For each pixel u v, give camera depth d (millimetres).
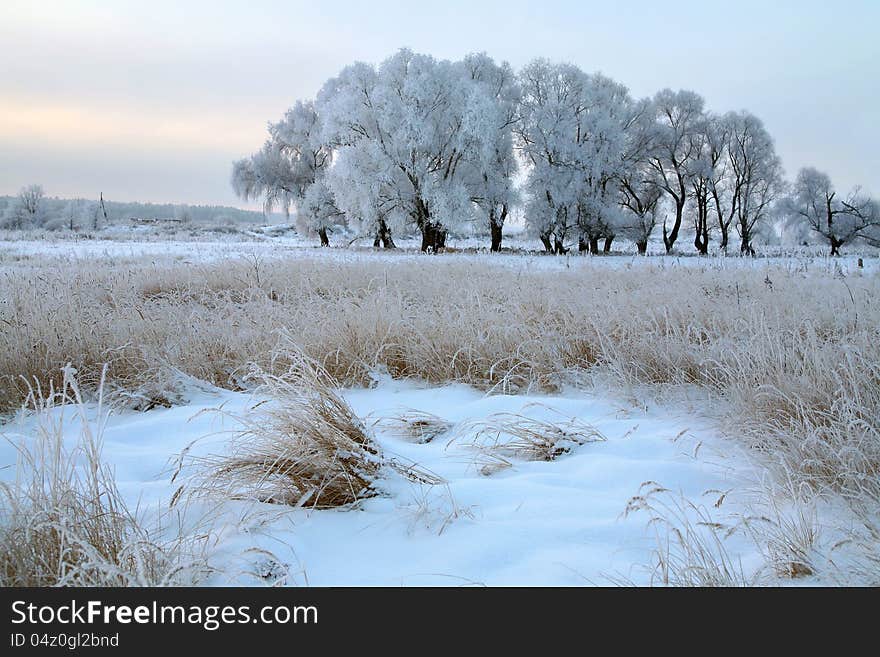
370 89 36219
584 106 39344
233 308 7363
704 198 45031
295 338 5566
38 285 7793
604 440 3871
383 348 5656
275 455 3041
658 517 2760
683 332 5762
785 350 4355
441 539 2617
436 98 35688
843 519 2656
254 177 46906
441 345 5715
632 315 6270
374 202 34906
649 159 43969
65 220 71938
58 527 2098
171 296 8344
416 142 33875
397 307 6457
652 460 3543
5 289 7348
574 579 2301
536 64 38938
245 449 3279
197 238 54094
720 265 13555
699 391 4680
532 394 5109
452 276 11203
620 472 3314
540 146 38125
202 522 2668
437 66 35781
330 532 2699
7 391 4641
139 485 3146
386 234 39531
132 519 2430
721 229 45844
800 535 2477
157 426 4188
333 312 6535
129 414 4594
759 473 3207
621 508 2902
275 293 9789
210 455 3344
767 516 2744
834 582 2217
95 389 4926
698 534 2639
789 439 3170
